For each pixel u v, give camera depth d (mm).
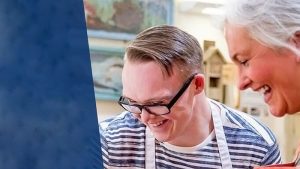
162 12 2055
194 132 996
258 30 641
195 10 2031
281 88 677
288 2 632
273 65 660
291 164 690
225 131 1059
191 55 891
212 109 1078
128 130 1049
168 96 859
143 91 849
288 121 2094
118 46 1998
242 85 717
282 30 632
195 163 1027
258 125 1126
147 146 1036
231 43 695
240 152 1046
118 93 1965
